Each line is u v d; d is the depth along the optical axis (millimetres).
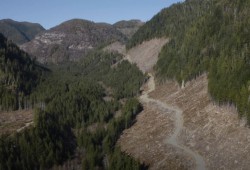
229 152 110438
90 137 141375
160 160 120625
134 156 129000
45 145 130250
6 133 151375
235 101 123000
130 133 150125
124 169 112188
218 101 133250
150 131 145250
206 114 136500
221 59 150375
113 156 119688
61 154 131250
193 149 121312
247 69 133500
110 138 142750
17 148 128750
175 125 141750
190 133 131000
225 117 126688
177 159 117312
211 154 114375
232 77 133625
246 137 111312
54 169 124312
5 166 118312
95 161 123375
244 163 103250
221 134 120062
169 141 130875
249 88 121250
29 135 135125
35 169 123062
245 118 116312
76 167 127125
